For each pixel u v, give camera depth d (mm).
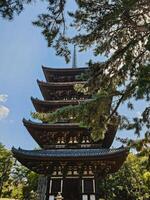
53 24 11547
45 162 21406
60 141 24156
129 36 12773
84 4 11977
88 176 21344
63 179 21297
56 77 33094
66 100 27750
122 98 11781
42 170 21953
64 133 23781
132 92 11219
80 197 20172
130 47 12398
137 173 39219
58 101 26969
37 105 27547
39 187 21109
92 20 12234
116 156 20094
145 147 12547
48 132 23953
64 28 11797
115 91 11750
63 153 21922
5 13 9453
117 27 12320
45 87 29906
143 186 38438
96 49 13164
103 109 11859
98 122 12195
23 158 21250
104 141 25016
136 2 10383
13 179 48375
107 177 39656
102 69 12656
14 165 49000
